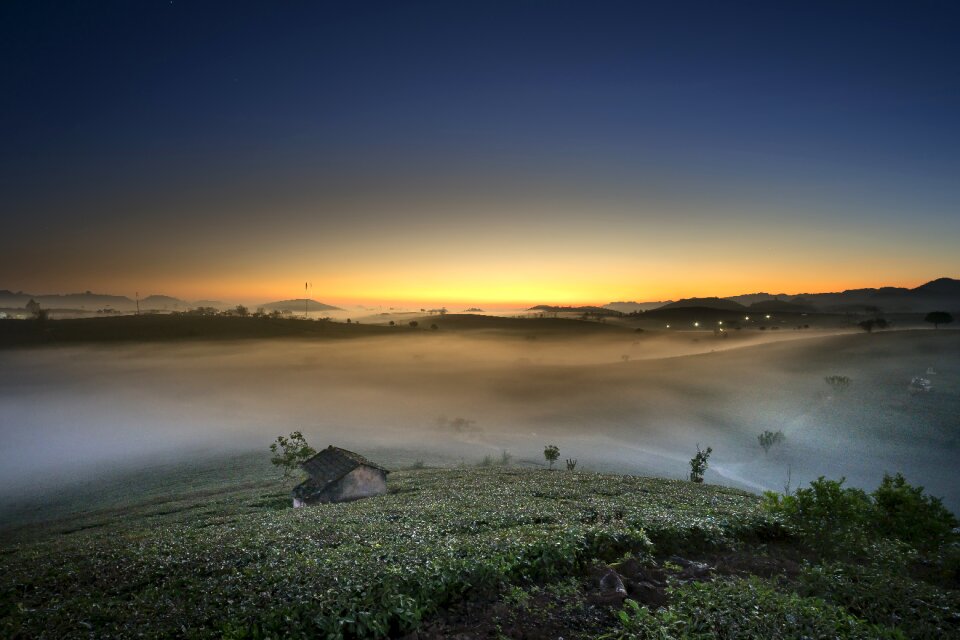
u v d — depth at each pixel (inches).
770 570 492.4
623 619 364.5
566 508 893.8
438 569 461.4
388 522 870.4
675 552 565.9
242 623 400.5
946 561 528.1
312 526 832.3
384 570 466.3
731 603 378.3
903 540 615.5
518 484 1579.7
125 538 973.8
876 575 451.2
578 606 402.3
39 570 609.9
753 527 627.8
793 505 631.8
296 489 1717.5
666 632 343.9
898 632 340.8
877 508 653.9
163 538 840.3
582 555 521.7
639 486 1485.0
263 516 1230.9
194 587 488.4
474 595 438.3
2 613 475.2
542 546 513.3
